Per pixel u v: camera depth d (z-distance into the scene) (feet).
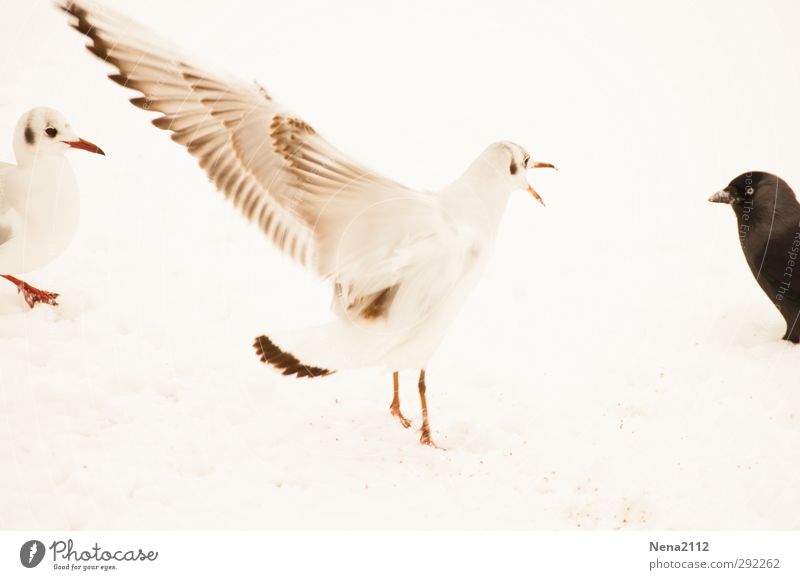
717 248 54.49
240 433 35.96
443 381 41.34
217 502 31.78
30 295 44.16
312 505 31.71
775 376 39.68
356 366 32.19
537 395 39.70
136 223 54.70
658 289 49.62
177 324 44.29
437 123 76.59
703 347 42.91
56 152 41.60
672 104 79.36
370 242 30.68
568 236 57.41
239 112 29.35
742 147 70.03
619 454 34.86
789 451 34.53
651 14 100.07
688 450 35.01
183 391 38.78
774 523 31.17
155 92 29.48
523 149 33.40
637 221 59.31
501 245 56.34
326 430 36.68
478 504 32.04
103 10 28.71
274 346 31.30
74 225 42.70
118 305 45.27
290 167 29.84
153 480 32.71
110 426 35.94
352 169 29.32
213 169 30.42
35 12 86.33
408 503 31.89
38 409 36.55
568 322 46.50
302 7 104.12
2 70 75.51
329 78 85.66
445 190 32.55
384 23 101.60
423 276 31.27
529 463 34.50
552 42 95.25
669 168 67.67
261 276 50.57
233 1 100.63
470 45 95.76
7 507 31.19
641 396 39.04
